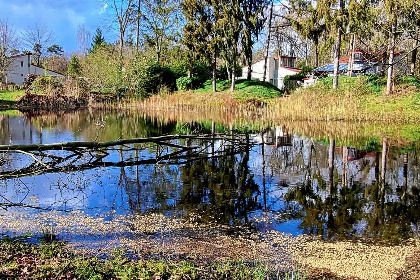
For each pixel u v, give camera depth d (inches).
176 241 188.9
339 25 841.5
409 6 546.3
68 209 237.9
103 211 235.3
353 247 185.2
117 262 156.6
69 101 1187.3
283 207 249.0
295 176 335.6
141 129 643.5
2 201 252.7
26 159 382.9
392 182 317.1
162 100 1124.5
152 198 263.6
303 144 508.1
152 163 372.8
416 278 153.5
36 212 231.3
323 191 289.7
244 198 267.4
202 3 1094.4
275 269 158.9
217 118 858.8
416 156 422.6
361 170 361.1
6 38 1651.1
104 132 603.5
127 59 1318.9
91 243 183.2
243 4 1064.2
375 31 776.3
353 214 236.5
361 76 953.5
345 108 776.9
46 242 182.7
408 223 219.8
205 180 316.5
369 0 768.3
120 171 339.6
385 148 471.8
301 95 902.4
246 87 1131.9
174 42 1334.9
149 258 165.8
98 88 1311.5
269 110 828.6
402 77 931.3
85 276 140.0
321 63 1727.4
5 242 177.8
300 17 994.1
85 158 380.5
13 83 1838.1
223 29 1059.3
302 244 188.1
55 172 312.8
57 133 589.3
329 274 156.2
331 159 411.5
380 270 160.6
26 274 139.9
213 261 165.5
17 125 700.7
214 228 209.5
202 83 1294.3
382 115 734.5
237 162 392.5
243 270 154.2
